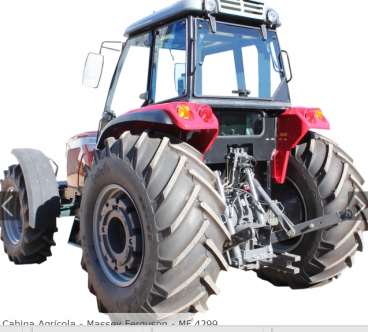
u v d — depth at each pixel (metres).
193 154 2.73
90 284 3.23
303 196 3.39
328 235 3.22
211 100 2.98
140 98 3.31
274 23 3.40
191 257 2.53
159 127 2.93
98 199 3.12
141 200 2.63
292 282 3.52
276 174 3.41
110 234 3.04
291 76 3.44
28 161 4.20
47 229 4.19
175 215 2.52
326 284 3.51
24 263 4.39
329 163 3.29
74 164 4.55
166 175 2.59
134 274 2.89
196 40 2.97
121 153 2.80
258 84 3.44
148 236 2.58
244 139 3.22
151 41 3.28
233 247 2.79
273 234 3.05
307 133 3.47
